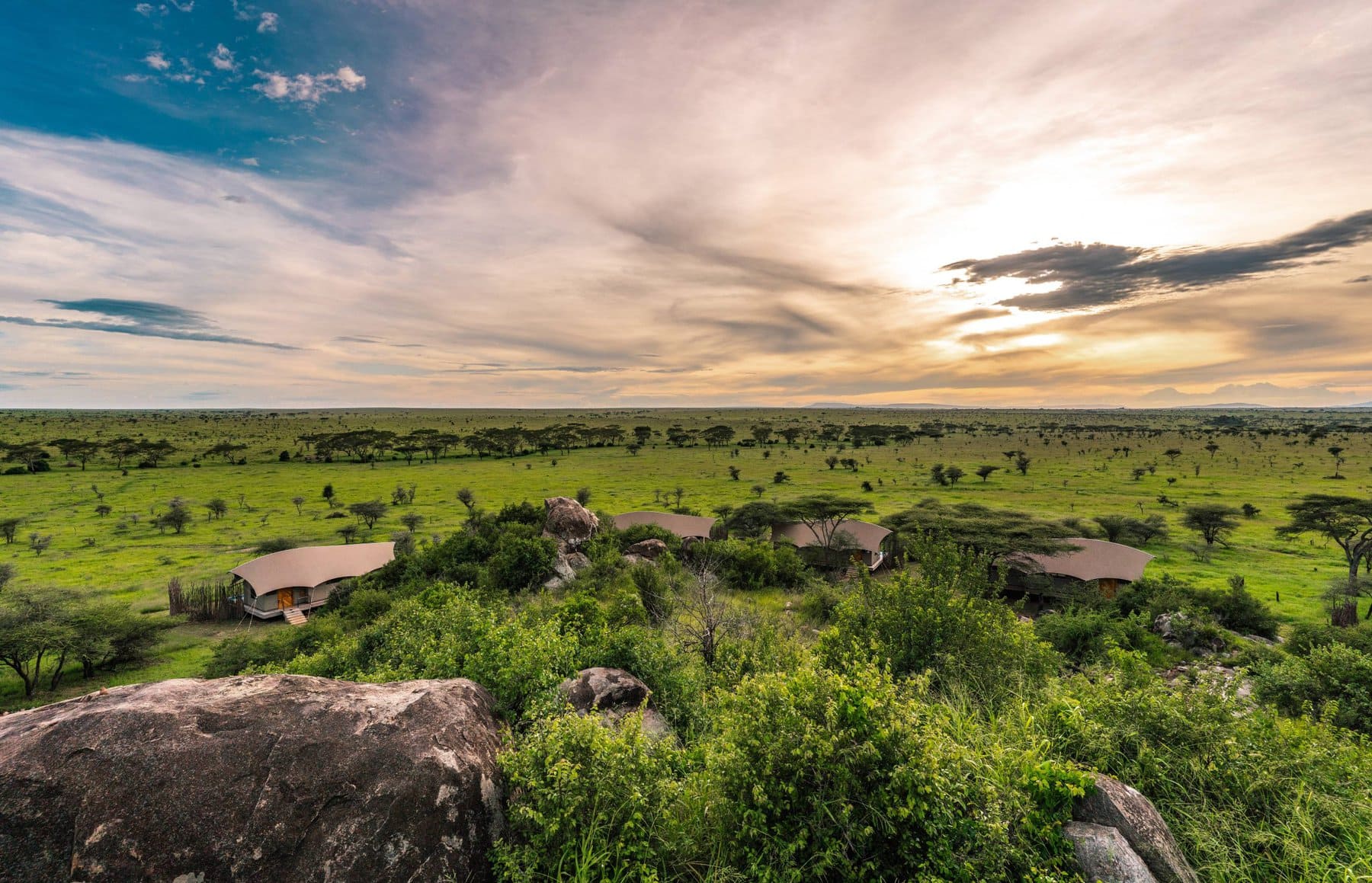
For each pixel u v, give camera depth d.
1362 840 4.87
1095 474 112.75
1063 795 4.97
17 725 4.45
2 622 29.72
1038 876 4.32
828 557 49.94
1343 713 11.58
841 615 11.82
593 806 5.05
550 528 46.22
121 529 68.50
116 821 3.99
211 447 145.62
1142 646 20.69
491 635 8.40
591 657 11.60
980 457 141.00
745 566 41.84
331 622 32.00
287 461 136.75
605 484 105.50
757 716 5.52
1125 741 6.26
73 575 50.69
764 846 4.90
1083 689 7.45
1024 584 41.72
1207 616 29.12
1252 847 5.11
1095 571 40.50
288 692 5.21
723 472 120.50
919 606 10.48
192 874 3.97
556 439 167.75
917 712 5.50
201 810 4.17
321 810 4.41
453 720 5.52
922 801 4.65
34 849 3.84
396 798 4.60
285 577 42.09
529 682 7.52
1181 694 6.48
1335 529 47.50
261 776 4.45
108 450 131.88
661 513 56.34
